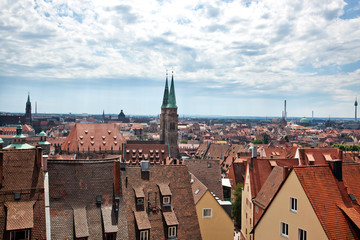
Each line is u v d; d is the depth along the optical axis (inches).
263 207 2415.1
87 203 1612.9
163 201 1796.3
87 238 1498.5
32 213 1391.5
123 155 6663.4
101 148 6894.7
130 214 1704.0
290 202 1529.3
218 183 3297.2
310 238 1403.8
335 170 1533.0
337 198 1446.9
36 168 1539.1
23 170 1515.7
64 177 1636.3
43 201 1455.5
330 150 3560.5
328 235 1310.3
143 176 1863.9
